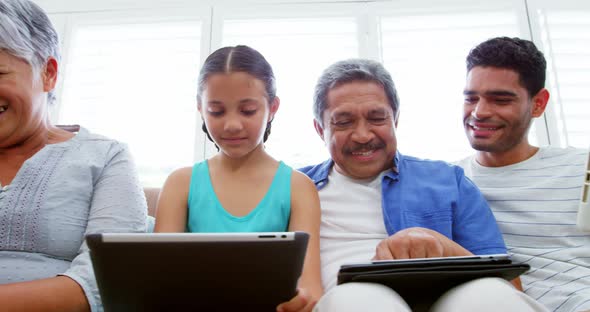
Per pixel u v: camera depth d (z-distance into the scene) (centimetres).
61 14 248
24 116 87
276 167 112
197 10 240
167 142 226
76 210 87
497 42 123
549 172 123
